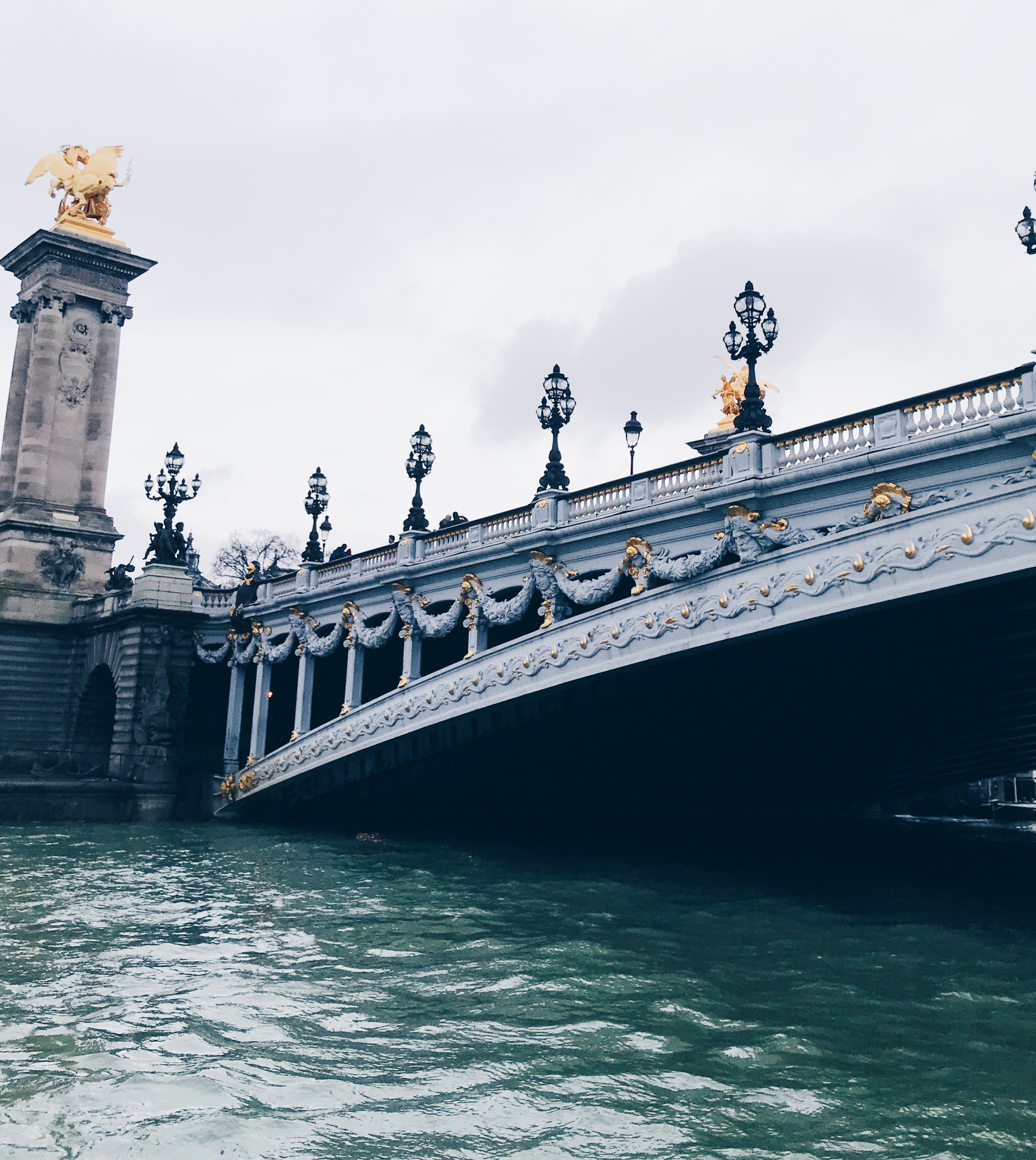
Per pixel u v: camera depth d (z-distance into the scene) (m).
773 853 33.12
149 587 50.62
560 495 31.42
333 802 43.19
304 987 15.20
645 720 33.62
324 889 25.02
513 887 25.27
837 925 20.44
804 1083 11.15
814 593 22.98
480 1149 9.42
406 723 36.16
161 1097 10.60
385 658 46.66
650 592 27.28
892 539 21.58
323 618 43.25
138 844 35.91
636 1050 12.26
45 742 56.59
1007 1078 11.38
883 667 28.12
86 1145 9.44
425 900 23.31
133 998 14.50
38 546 58.47
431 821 42.53
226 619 49.81
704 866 29.30
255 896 24.03
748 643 26.50
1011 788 62.09
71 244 60.91
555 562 31.41
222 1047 12.28
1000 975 16.31
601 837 37.91
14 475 61.84
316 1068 11.55
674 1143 9.58
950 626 24.62
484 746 37.06
